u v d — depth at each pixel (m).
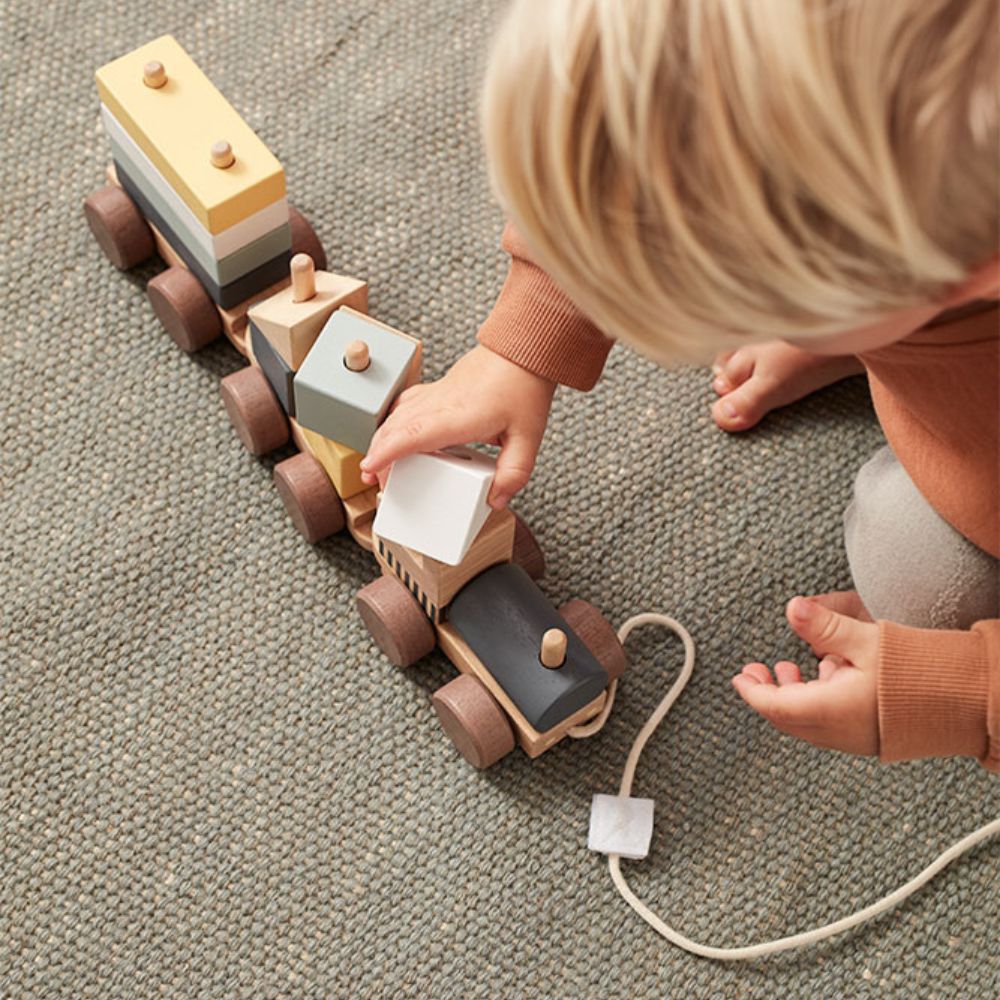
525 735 1.09
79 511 1.21
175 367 1.27
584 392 1.15
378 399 1.04
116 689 1.16
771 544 1.23
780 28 0.49
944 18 0.49
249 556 1.20
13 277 1.29
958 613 1.03
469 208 1.33
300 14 1.40
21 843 1.11
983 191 0.52
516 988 1.08
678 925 1.10
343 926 1.10
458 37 1.40
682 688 1.17
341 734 1.15
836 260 0.54
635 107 0.52
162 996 1.07
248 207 1.12
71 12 1.38
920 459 0.96
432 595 1.08
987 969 1.09
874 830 1.14
